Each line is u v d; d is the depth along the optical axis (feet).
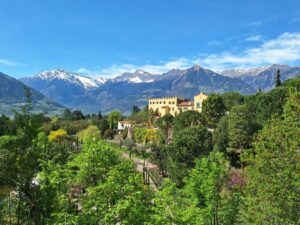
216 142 329.93
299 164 88.53
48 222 75.82
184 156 306.76
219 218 114.32
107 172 82.38
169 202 89.81
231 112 340.18
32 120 81.25
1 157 78.13
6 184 80.23
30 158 78.38
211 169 120.26
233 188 122.01
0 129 82.69
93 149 81.66
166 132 543.80
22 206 81.00
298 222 87.10
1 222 81.71
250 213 99.91
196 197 113.70
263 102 377.91
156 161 392.47
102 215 74.54
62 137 409.28
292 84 382.01
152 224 76.28
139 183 82.48
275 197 90.07
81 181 81.20
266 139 101.04
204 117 506.89
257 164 95.20
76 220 71.92
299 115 100.07
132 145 572.10
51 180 74.49
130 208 74.90
